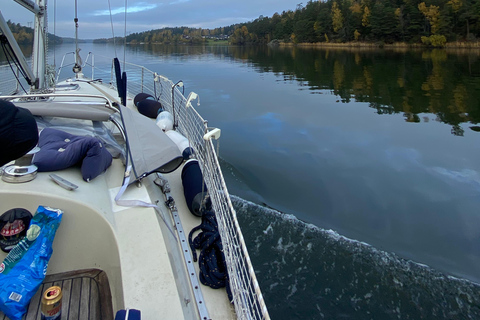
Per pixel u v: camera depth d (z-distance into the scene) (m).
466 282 4.15
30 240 1.86
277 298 3.92
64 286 1.96
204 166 2.80
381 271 4.34
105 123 3.96
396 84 23.94
